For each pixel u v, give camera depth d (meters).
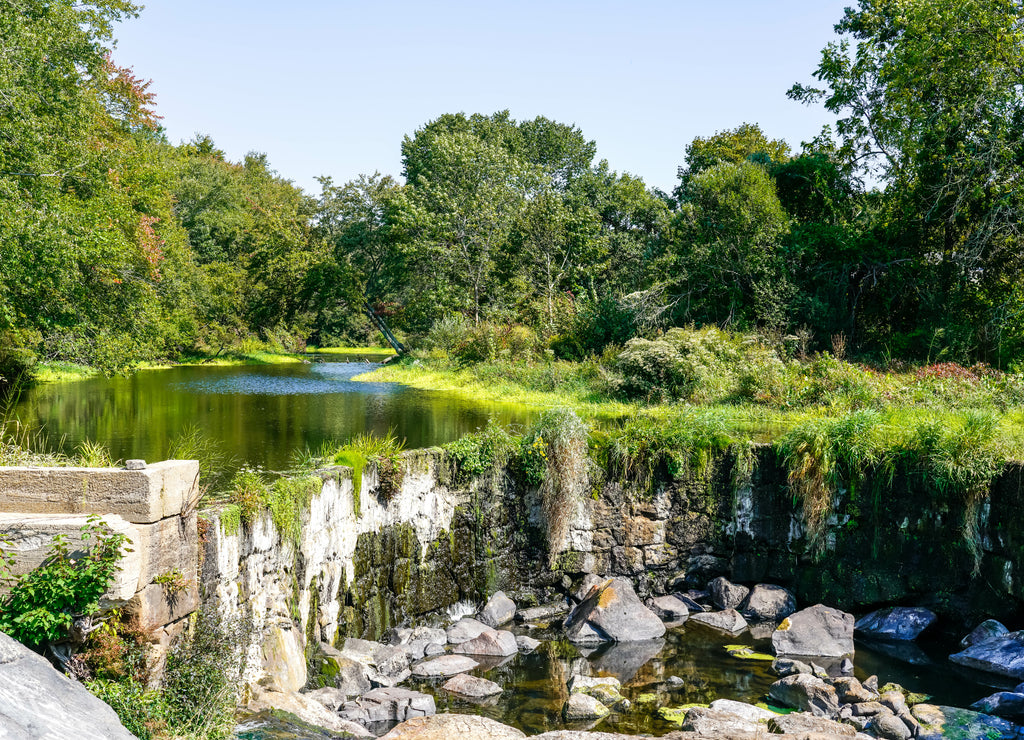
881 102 28.34
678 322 28.45
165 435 18.05
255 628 9.11
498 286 42.69
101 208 20.77
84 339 22.66
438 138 45.66
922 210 25.97
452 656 11.23
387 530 12.66
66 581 6.93
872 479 13.85
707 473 14.79
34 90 18.81
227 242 62.12
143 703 6.90
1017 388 17.75
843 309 26.19
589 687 10.26
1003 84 23.97
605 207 45.91
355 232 47.66
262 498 9.95
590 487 14.69
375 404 24.83
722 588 14.16
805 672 11.00
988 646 11.74
